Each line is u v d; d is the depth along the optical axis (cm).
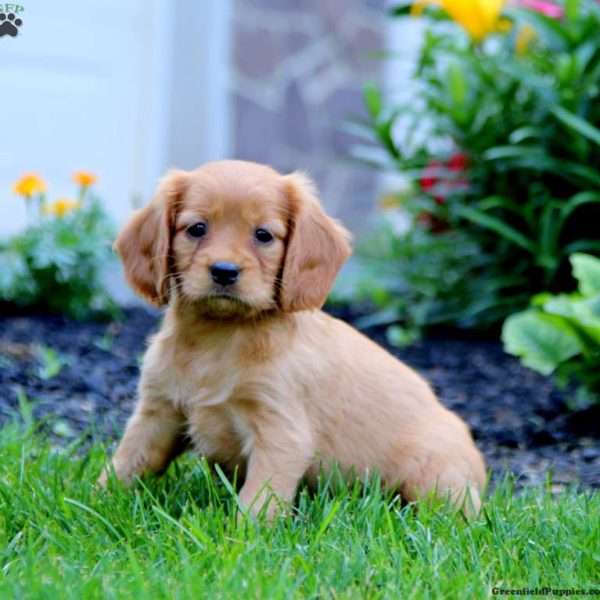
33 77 1209
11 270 884
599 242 862
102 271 950
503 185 893
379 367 495
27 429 557
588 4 855
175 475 506
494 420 677
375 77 1435
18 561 388
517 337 664
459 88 870
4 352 745
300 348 468
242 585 366
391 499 490
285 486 456
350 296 1052
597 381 680
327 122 1417
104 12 1241
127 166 1267
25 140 1208
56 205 899
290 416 460
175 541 406
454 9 844
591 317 628
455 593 378
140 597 347
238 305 452
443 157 927
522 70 838
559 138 853
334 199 1423
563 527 439
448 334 920
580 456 611
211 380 464
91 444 553
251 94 1367
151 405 483
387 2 1433
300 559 391
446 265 952
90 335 822
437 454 485
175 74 1296
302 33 1398
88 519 429
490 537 427
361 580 384
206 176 468
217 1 1316
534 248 860
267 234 464
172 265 475
